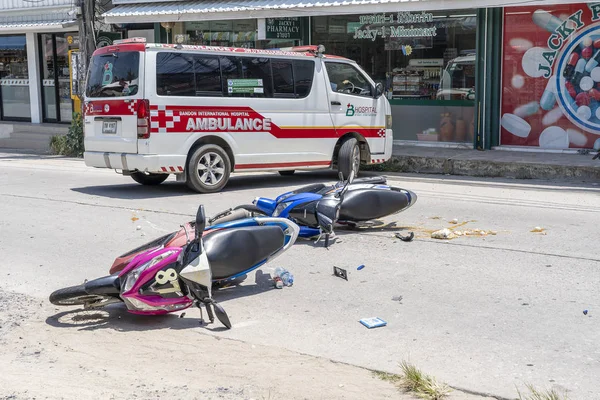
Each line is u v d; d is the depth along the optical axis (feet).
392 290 21.67
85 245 27.91
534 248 26.22
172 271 18.88
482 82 49.39
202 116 37.86
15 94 78.89
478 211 33.42
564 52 47.09
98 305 19.83
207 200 36.76
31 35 75.51
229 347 17.39
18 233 30.14
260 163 40.14
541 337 17.61
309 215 26.99
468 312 19.57
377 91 44.57
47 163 56.13
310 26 57.77
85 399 14.55
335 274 23.31
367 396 14.44
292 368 15.98
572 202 35.63
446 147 52.37
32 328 19.01
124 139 37.35
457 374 15.51
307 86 41.42
